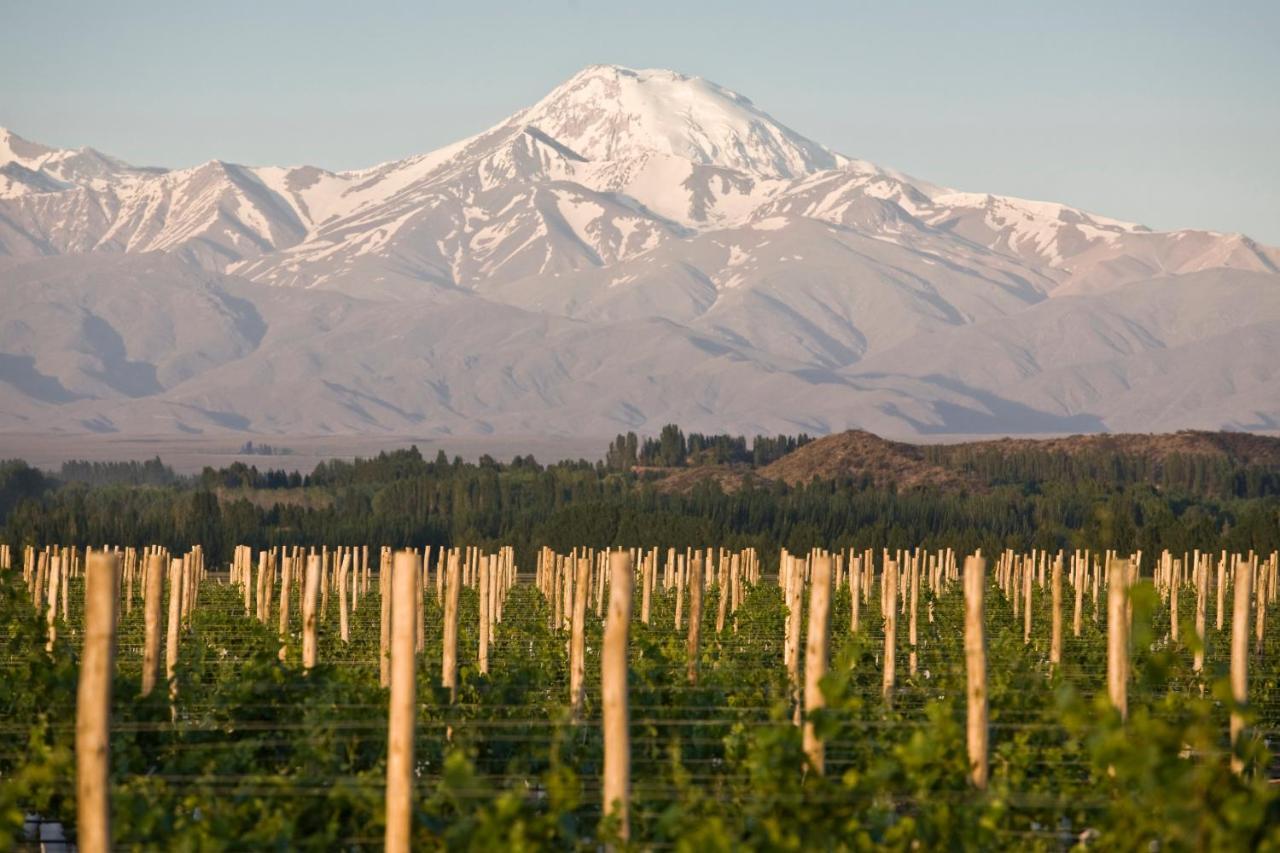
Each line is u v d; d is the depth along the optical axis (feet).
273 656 174.60
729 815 124.88
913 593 256.73
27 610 187.11
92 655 102.94
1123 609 135.64
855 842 114.83
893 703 188.85
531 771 154.10
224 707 158.40
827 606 123.95
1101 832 118.52
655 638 255.70
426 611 329.52
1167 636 326.85
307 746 140.87
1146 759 98.78
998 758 142.00
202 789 129.70
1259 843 97.19
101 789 102.68
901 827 115.24
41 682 160.76
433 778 143.43
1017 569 432.66
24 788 121.90
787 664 194.49
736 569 414.82
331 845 126.31
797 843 108.47
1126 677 137.28
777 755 114.52
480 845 108.58
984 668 126.62
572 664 167.12
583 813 135.85
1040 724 152.56
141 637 272.10
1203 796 97.91
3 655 200.85
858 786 115.75
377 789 131.13
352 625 325.42
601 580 367.86
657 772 147.43
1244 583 137.28
